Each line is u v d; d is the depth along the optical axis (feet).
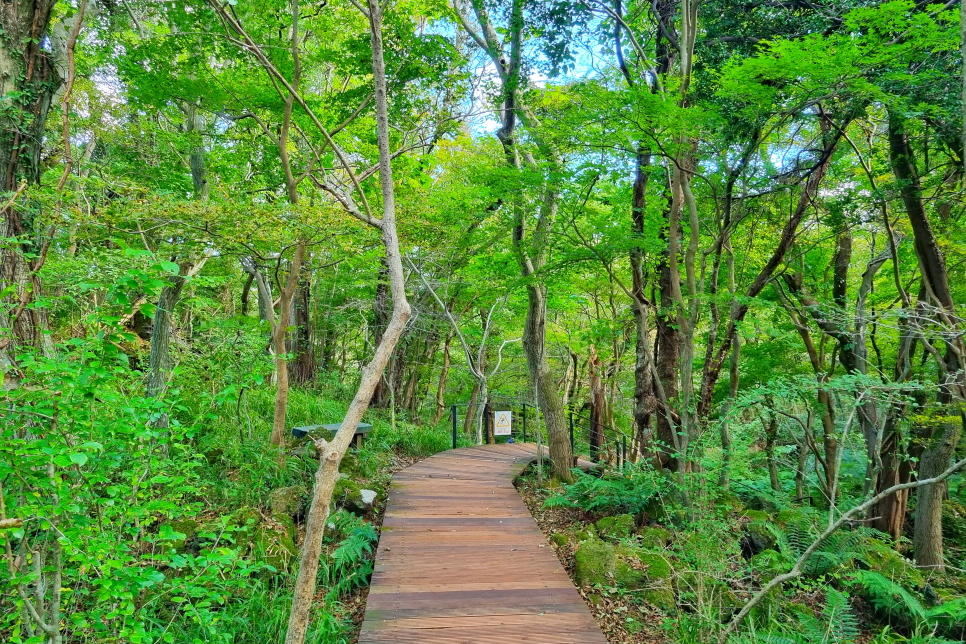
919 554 18.99
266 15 20.52
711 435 17.16
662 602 14.98
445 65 21.45
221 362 18.31
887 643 14.70
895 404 19.12
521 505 21.20
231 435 19.56
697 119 16.08
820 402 21.26
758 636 13.01
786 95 16.61
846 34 17.58
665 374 23.98
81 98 23.36
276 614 12.64
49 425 7.98
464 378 53.93
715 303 19.63
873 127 22.44
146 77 19.83
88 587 9.84
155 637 9.71
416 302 40.06
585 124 17.44
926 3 17.10
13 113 12.51
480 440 37.70
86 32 24.43
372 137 24.80
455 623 12.69
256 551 15.05
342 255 21.91
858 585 16.89
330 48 23.13
